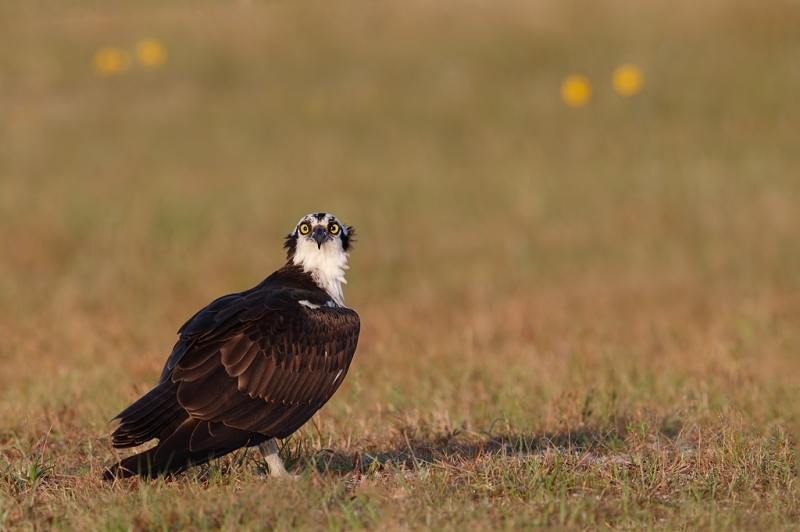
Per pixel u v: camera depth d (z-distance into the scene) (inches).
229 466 308.5
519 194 853.2
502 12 1331.2
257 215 809.5
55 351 502.9
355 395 400.5
